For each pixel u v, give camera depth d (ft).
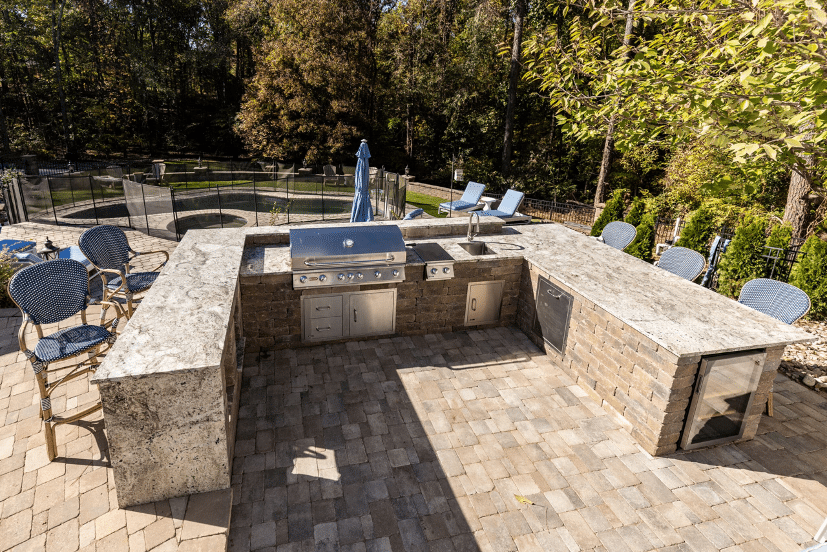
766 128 14.14
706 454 13.25
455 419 14.23
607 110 18.62
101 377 8.54
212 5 102.27
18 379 14.52
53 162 82.79
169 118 105.60
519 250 19.57
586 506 11.27
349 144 87.04
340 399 14.99
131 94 97.19
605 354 14.66
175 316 11.27
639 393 13.34
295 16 77.71
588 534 10.52
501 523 10.69
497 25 72.79
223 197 55.93
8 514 9.61
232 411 12.41
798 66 12.59
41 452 11.52
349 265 16.08
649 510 11.23
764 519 11.12
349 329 18.25
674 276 16.94
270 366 16.69
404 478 11.89
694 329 12.77
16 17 83.35
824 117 12.25
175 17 102.37
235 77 108.17
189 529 9.20
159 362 9.13
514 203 38.14
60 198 44.80
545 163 80.28
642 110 17.93
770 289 15.06
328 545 9.96
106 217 45.21
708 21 16.33
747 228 26.37
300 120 79.82
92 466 11.12
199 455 9.73
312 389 15.46
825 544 7.11
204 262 15.35
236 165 76.02
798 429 14.53
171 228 40.01
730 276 27.09
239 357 14.64
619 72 17.44
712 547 10.32
